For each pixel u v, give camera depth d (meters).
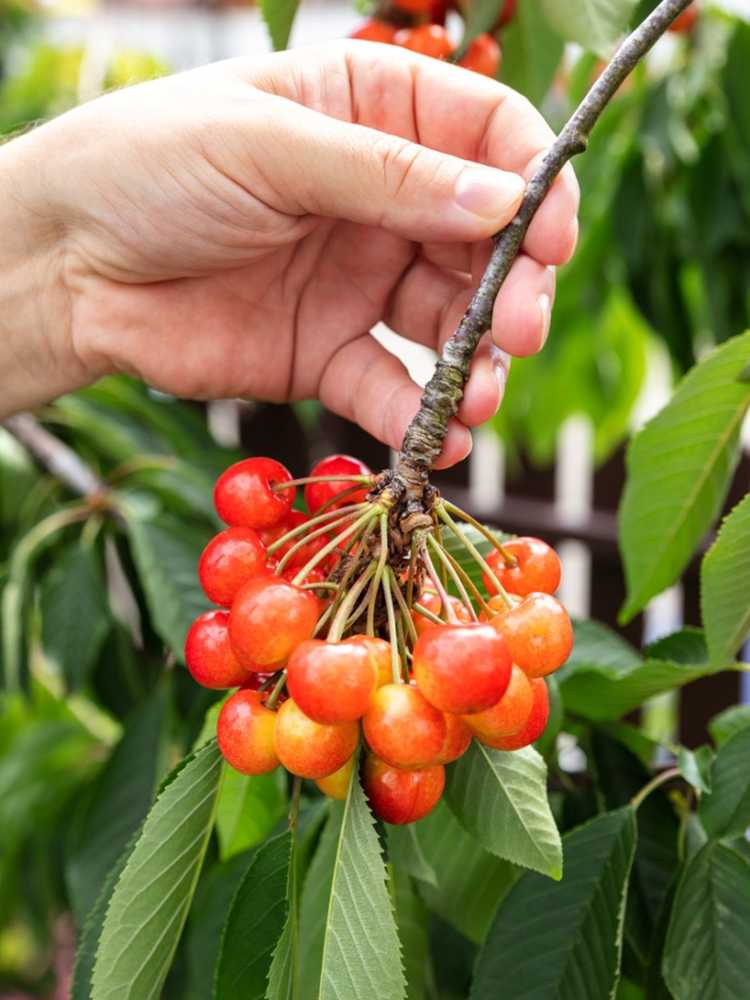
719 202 0.68
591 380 0.93
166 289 0.45
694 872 0.35
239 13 1.70
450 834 0.40
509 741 0.30
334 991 0.29
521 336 0.35
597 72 0.61
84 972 0.37
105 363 0.47
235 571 0.31
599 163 0.68
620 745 0.41
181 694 0.53
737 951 0.34
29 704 0.56
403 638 0.29
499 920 0.36
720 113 0.67
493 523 1.13
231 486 0.32
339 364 0.46
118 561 0.57
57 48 0.93
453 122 0.39
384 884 0.29
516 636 0.29
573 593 1.34
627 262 0.71
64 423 0.61
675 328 0.74
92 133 0.40
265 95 0.37
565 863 0.36
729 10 0.63
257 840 0.42
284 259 0.44
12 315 0.45
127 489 0.56
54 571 0.54
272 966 0.30
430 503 0.31
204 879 0.47
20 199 0.42
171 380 0.46
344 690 0.27
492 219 0.34
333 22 1.70
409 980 0.39
